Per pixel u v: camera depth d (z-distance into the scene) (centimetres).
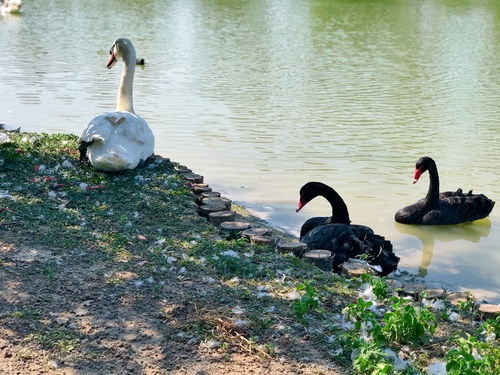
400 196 1080
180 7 3919
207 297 626
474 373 484
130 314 586
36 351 524
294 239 873
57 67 2041
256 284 664
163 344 546
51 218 788
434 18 3762
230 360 530
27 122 1416
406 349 561
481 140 1395
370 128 1466
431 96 1819
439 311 647
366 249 778
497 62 2408
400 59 2420
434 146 1345
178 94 1738
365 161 1236
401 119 1554
